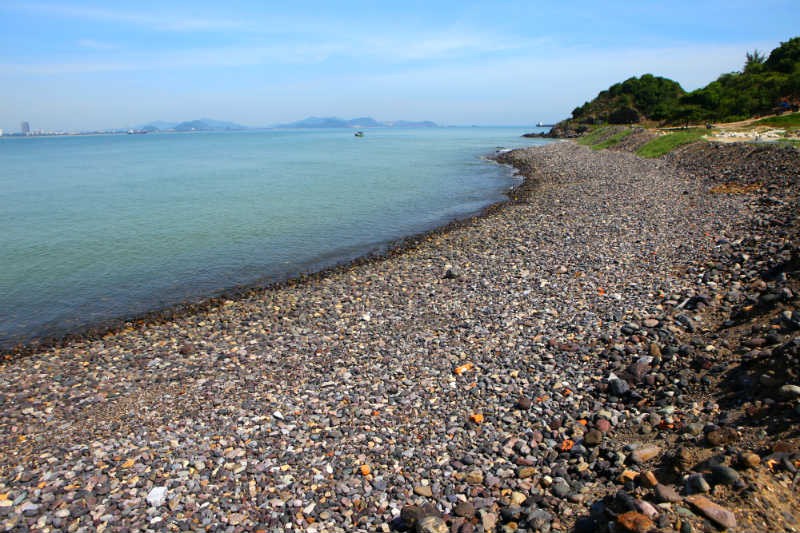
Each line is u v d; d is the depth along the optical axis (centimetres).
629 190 3466
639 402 916
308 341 1420
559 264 1908
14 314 1789
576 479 745
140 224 3219
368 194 4406
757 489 571
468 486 768
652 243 2006
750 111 8619
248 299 1872
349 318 1581
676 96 14000
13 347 1524
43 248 2639
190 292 1998
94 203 4066
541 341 1252
